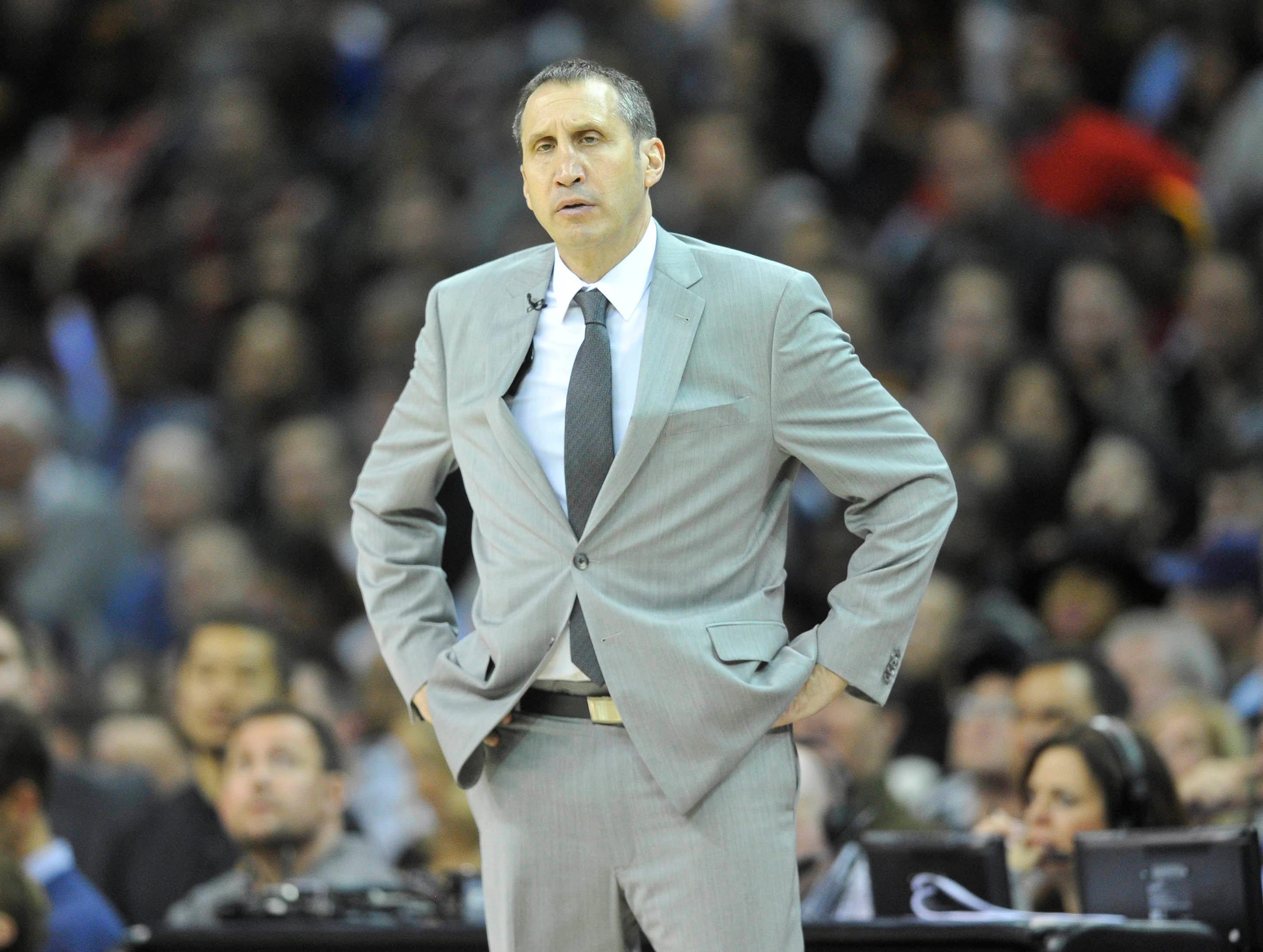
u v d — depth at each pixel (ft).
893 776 69.92
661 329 35.19
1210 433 92.27
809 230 105.91
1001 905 45.55
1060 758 49.03
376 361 113.19
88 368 127.03
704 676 33.86
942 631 74.84
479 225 119.65
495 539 35.73
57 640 95.50
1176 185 108.88
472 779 34.91
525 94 35.99
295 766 56.95
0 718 56.95
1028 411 92.38
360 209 127.65
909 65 121.49
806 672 34.68
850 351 35.91
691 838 33.99
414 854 68.28
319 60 139.23
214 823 64.34
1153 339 104.32
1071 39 122.01
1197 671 68.13
